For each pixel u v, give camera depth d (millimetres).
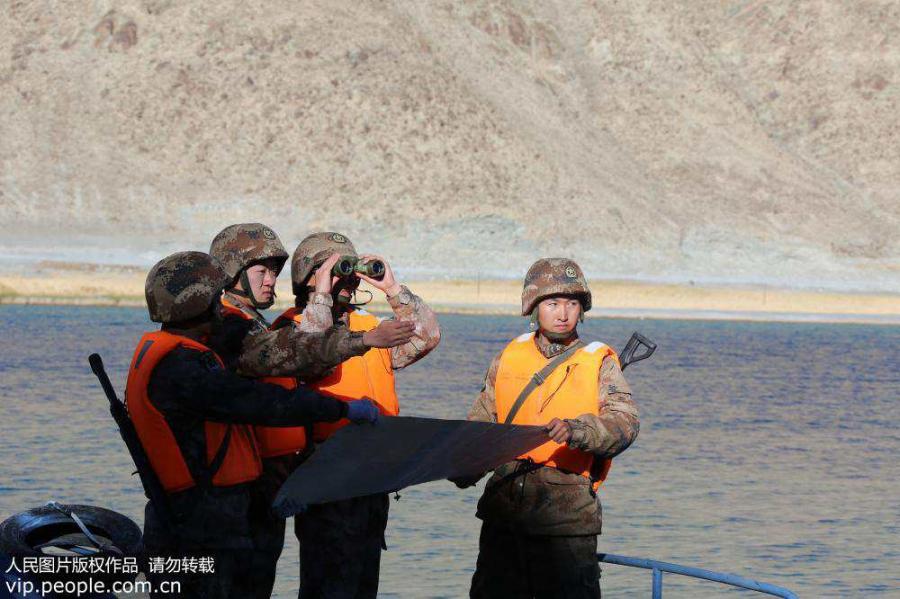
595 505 5395
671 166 155125
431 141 138250
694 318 78188
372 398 5504
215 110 140000
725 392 31609
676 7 183125
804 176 161250
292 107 140000
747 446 21141
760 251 139750
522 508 5371
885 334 66125
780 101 180500
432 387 30062
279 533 5348
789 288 122375
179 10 149750
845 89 180875
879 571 12234
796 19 190125
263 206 130750
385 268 5531
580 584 5340
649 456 19688
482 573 5535
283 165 135375
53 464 17016
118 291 83875
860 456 20203
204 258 4809
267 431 5195
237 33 146500
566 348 5539
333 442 4414
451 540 13133
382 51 146750
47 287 82312
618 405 5312
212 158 135750
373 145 137125
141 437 4621
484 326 61375
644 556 12781
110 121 138250
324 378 5445
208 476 4645
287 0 151875
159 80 141875
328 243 5609
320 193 132500
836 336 62844
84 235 123688
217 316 4797
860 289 128625
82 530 5000
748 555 12867
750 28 190750
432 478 4773
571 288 5445
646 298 97875
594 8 178125
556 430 4961
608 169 149250
